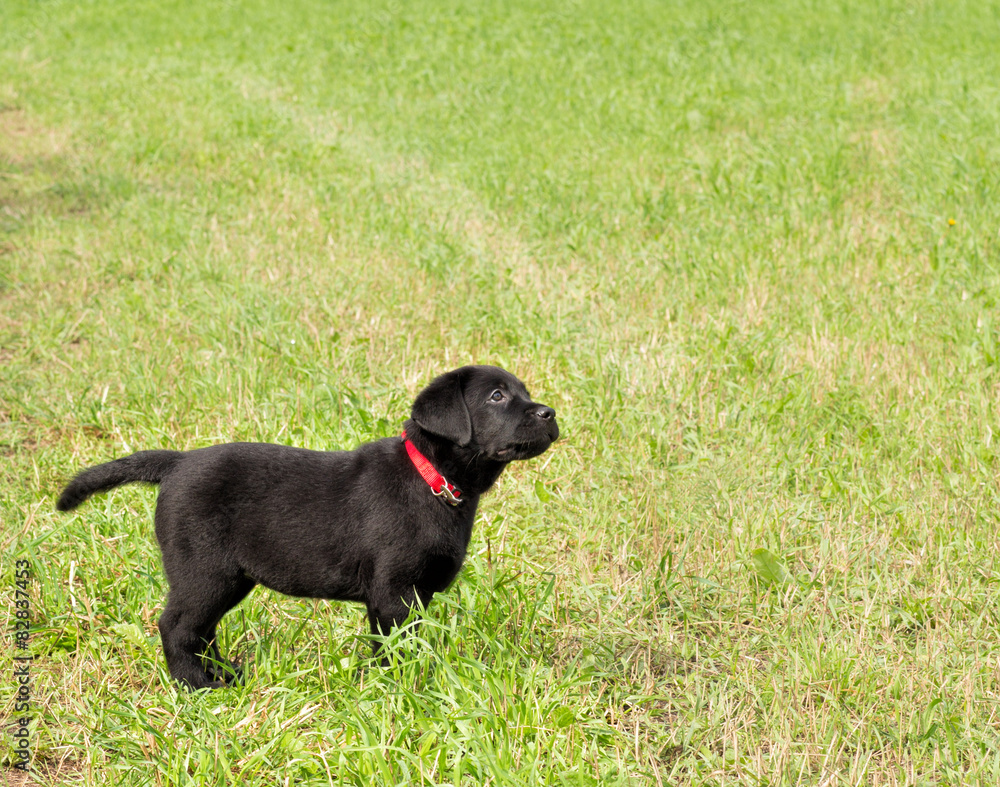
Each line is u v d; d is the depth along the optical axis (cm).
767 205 1020
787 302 806
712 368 696
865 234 934
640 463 596
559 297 823
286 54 1978
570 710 379
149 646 436
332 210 1075
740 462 586
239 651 451
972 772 361
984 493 549
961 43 1720
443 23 2138
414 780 362
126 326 795
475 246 941
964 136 1159
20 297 874
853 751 385
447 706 386
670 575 480
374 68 1842
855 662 423
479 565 466
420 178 1200
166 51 2084
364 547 412
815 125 1295
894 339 732
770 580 482
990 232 895
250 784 356
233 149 1357
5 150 1373
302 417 634
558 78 1689
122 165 1292
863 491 557
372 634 422
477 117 1484
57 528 498
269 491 417
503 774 335
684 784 365
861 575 490
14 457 618
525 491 570
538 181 1142
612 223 1011
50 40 2241
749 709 401
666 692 425
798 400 649
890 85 1477
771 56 1719
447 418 407
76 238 1012
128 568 485
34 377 723
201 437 607
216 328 773
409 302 823
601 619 460
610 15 2144
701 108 1427
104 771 370
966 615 459
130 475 421
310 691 406
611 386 664
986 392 653
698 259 886
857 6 2100
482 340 759
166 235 1009
